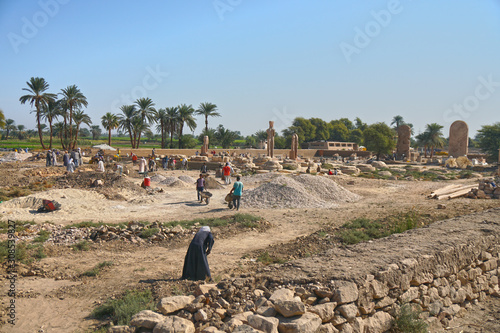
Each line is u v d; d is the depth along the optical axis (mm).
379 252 5805
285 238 9984
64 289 6113
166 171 31391
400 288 5078
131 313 4770
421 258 5539
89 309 5332
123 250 8703
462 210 12727
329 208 15141
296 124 104188
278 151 61125
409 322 4711
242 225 11094
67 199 15023
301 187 17234
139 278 6594
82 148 46531
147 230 9875
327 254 5844
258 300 4320
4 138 117188
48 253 8148
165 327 3746
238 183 14430
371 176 31469
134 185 19156
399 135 63625
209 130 70625
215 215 13188
